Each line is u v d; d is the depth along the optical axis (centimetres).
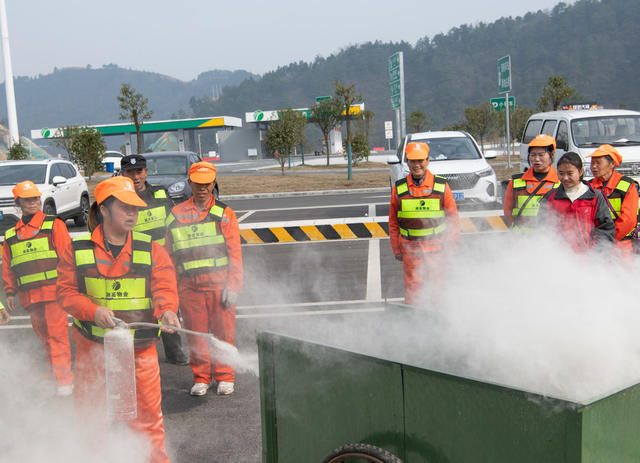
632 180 507
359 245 1053
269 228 869
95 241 310
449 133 1345
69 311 310
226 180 2844
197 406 453
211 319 466
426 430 228
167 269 323
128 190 302
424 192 509
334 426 255
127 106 3036
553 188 469
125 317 316
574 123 1153
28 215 472
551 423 195
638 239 545
